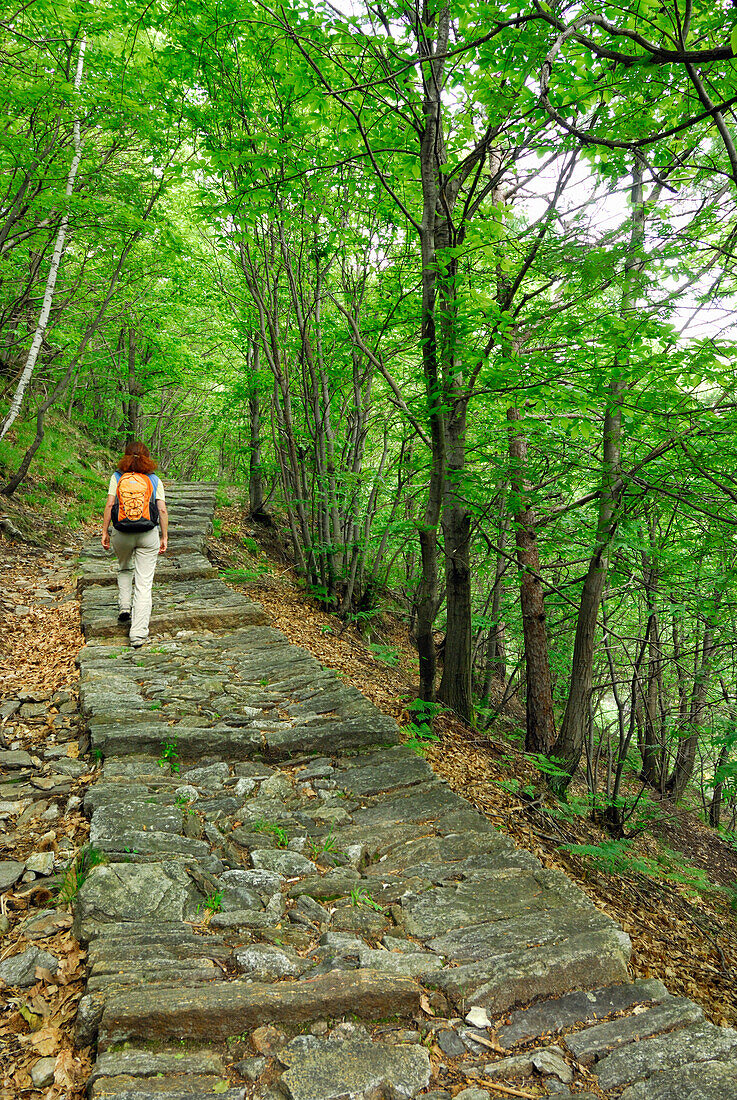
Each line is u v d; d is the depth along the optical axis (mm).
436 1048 2080
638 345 5125
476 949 2547
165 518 6160
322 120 6020
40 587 7777
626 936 2648
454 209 6820
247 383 12266
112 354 13156
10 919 2564
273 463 13711
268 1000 2086
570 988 2408
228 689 5160
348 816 3631
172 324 15422
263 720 4652
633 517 7531
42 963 2312
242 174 6422
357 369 9602
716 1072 2037
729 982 4551
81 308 12336
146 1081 1822
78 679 5223
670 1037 2186
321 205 6859
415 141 5973
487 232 4918
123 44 8875
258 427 13539
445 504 6641
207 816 3430
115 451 18484
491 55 4238
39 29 7652
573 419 5699
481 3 4148
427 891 2953
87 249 10852
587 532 8078
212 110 7410
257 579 10359
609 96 4512
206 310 15320
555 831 5668
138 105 7680
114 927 2459
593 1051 2121
